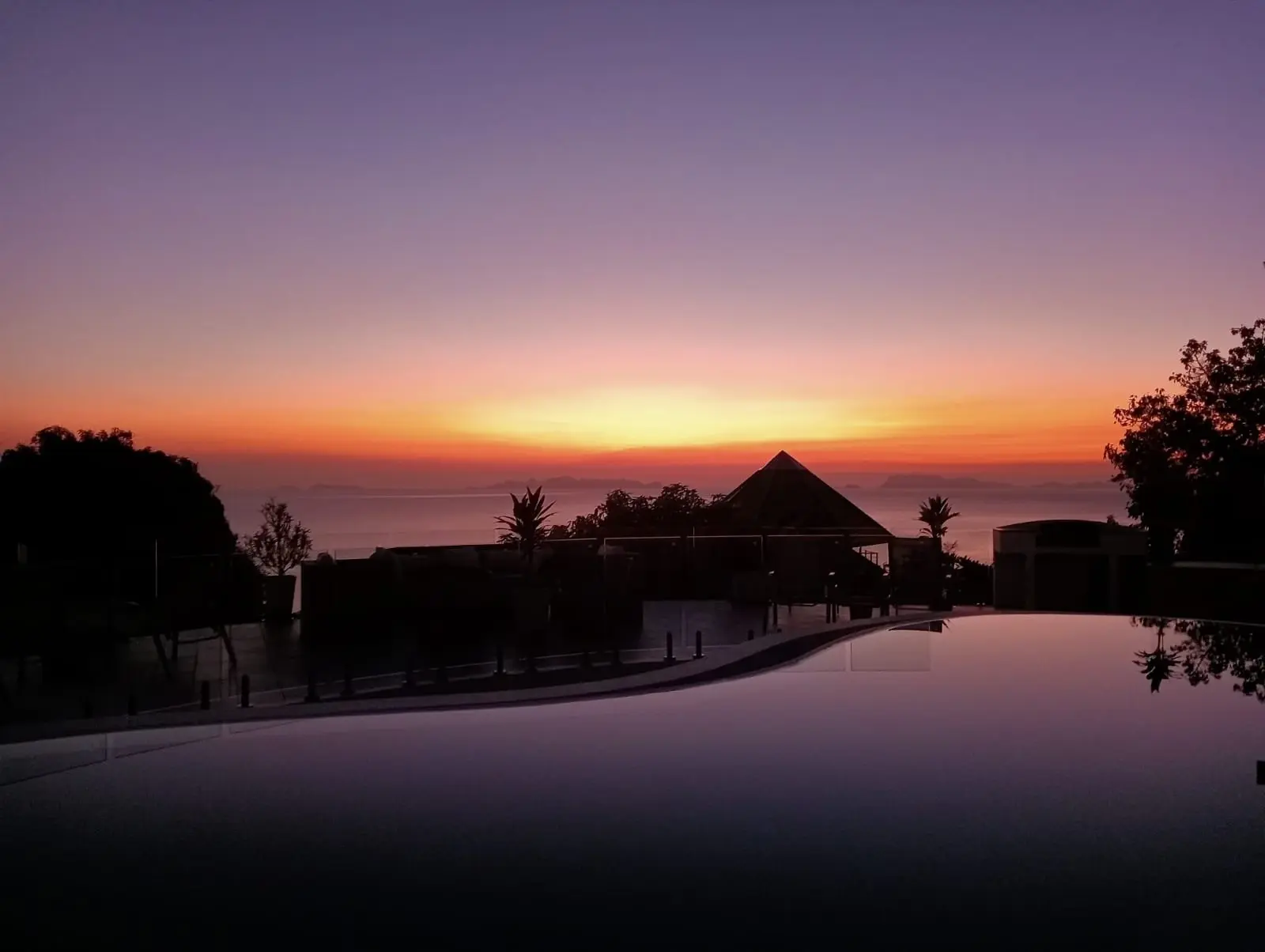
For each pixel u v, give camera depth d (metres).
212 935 3.26
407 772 5.19
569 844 4.08
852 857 3.88
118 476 17.75
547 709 6.59
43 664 10.98
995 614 10.25
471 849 4.03
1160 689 6.84
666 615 14.71
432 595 13.87
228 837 4.21
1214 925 3.27
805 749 5.47
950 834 4.12
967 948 3.12
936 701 6.56
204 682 9.47
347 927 3.31
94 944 3.20
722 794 4.72
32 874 3.78
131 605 12.60
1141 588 14.23
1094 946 3.12
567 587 13.90
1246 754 5.26
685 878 3.70
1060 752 5.32
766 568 17.41
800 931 3.25
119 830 4.30
